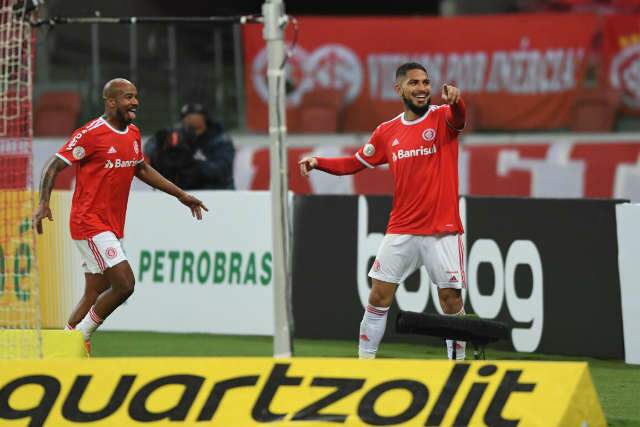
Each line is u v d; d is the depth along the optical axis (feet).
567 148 174.50
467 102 184.24
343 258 108.88
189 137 126.72
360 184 172.04
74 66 193.26
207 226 114.52
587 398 61.21
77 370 66.90
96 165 87.76
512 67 183.32
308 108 186.09
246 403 64.59
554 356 99.35
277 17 69.26
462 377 62.95
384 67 185.78
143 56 190.49
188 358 66.18
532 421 60.70
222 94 190.39
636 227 95.91
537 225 100.32
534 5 210.38
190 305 115.14
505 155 175.52
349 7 263.70
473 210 103.09
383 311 83.82
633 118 182.70
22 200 91.25
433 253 81.25
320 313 109.91
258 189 176.86
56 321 115.96
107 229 88.63
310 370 64.75
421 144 80.64
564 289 99.25
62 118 188.44
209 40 192.85
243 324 113.09
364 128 186.91
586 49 180.96
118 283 88.22
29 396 66.64
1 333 79.00
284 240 69.82
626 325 96.32
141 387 65.92
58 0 195.93
